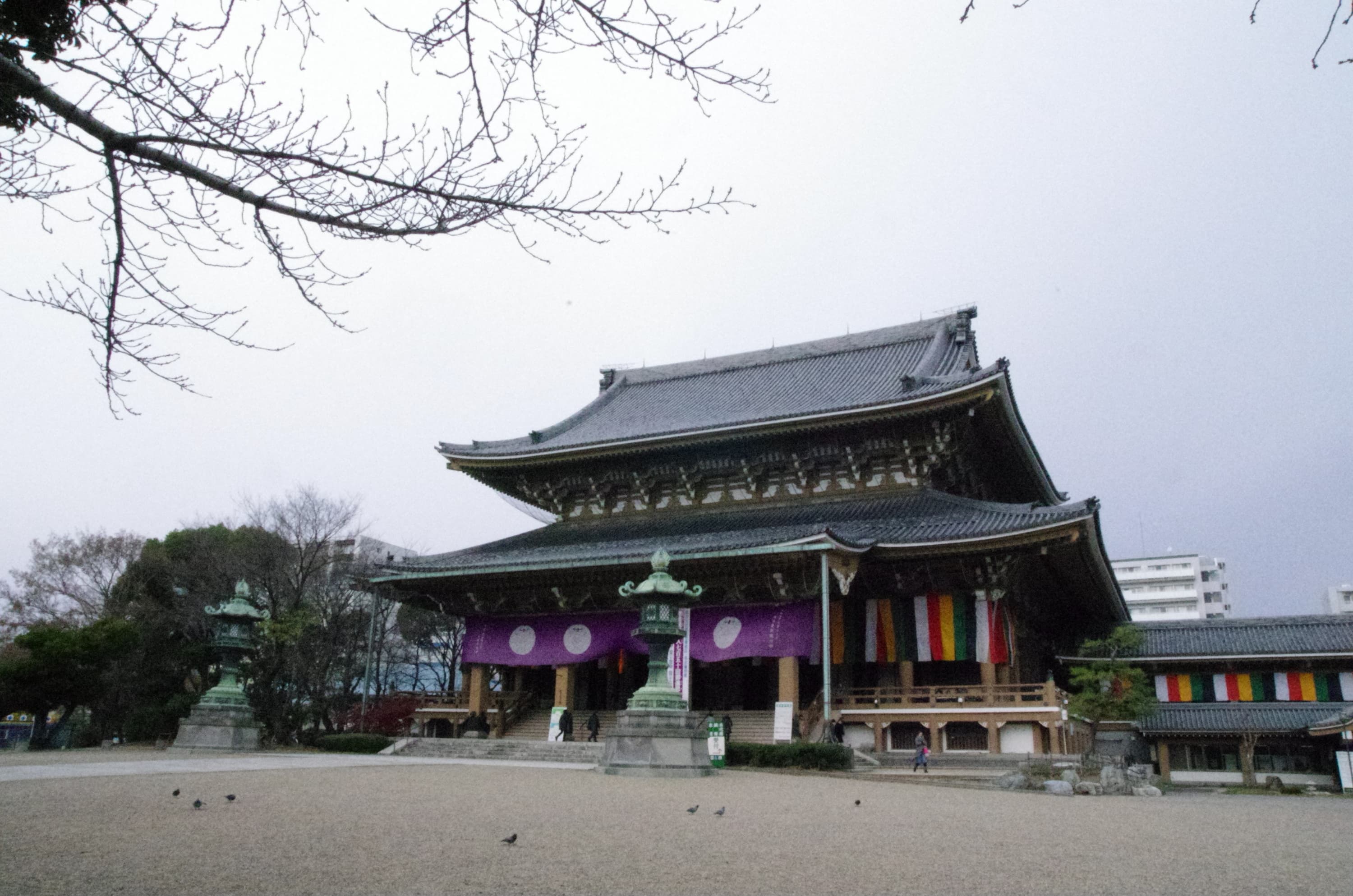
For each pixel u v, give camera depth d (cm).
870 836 1428
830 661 4081
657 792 2086
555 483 5447
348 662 5778
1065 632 5847
